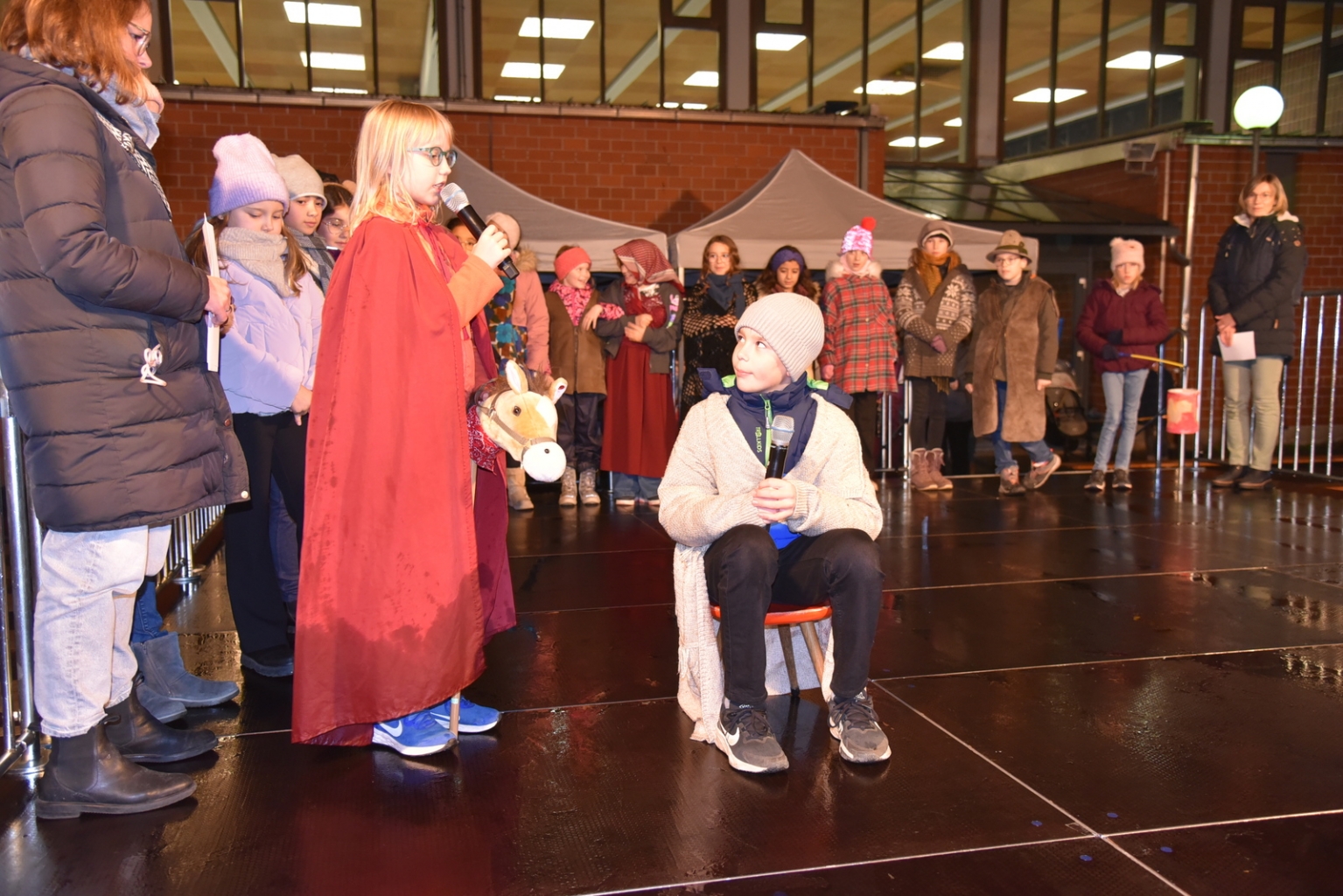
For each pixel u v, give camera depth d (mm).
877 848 2049
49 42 1963
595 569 4633
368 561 2273
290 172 3188
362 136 2379
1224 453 8031
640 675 3150
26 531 2383
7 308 1936
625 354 6332
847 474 2547
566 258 6410
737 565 2365
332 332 2271
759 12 11938
